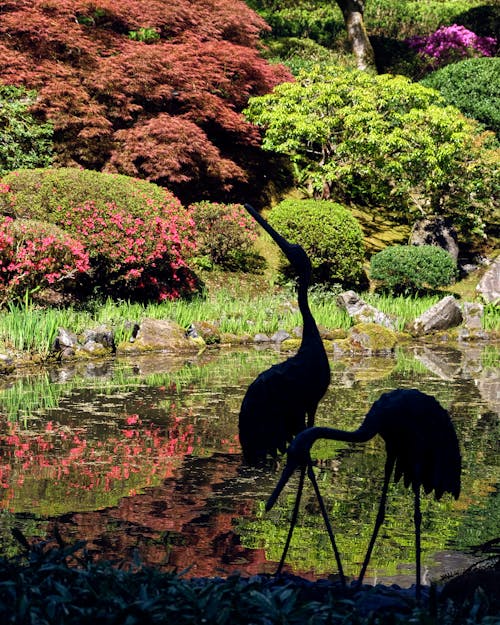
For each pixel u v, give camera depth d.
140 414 9.72
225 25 22.08
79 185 16.30
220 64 21.30
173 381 11.84
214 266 19.41
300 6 34.84
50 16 19.84
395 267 18.58
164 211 16.86
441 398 10.86
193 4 22.19
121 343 14.63
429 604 3.64
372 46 31.66
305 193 23.00
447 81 25.34
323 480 7.38
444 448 4.14
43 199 16.11
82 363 13.40
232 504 6.61
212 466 7.71
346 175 21.03
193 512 6.38
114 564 5.19
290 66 25.97
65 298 15.99
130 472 7.43
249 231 19.39
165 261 17.09
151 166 19.25
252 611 3.46
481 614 3.55
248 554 5.51
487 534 5.97
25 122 19.05
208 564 5.29
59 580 3.76
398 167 20.03
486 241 23.02
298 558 5.45
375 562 5.41
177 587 3.57
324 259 18.89
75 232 15.91
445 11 35.19
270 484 7.21
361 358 14.61
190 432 8.95
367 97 20.30
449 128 20.06
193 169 20.02
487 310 18.69
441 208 21.19
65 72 19.12
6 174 18.23
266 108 21.19
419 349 15.80
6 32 19.62
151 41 21.73
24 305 14.81
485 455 8.12
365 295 18.91
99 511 6.33
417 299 18.72
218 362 13.64
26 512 6.27
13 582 3.46
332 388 11.52
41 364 13.16
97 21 21.75
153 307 16.27
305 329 4.61
